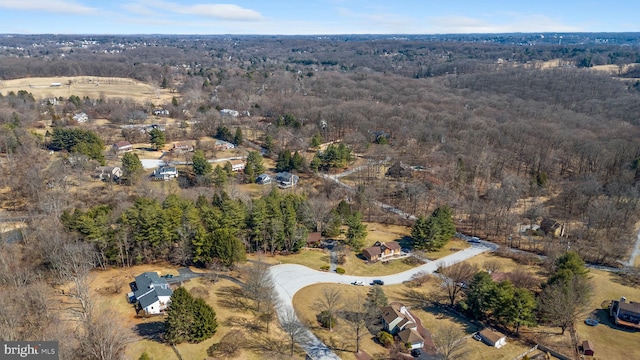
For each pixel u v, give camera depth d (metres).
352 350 65.25
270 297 71.25
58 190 113.19
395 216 118.19
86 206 106.69
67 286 72.31
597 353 65.88
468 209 117.25
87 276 71.88
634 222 113.12
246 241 92.62
